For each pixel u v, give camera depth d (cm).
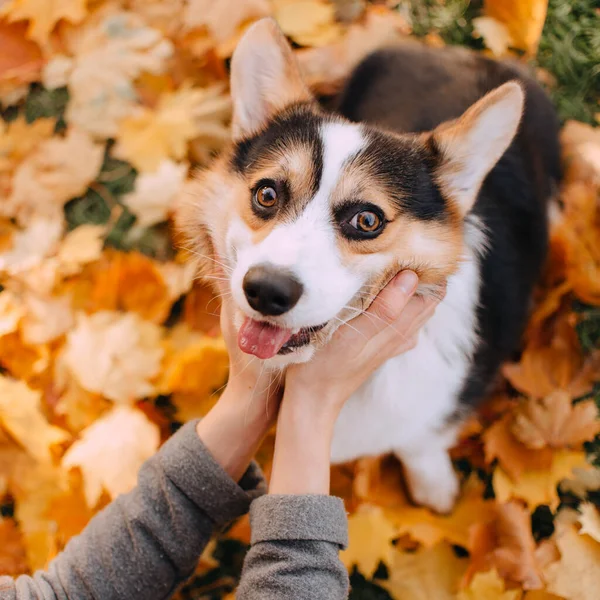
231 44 105
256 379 70
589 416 86
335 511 63
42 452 86
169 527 67
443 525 86
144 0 112
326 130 67
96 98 105
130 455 86
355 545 83
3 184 103
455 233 69
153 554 66
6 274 97
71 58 109
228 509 68
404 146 69
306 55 105
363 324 67
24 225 101
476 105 66
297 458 65
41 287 95
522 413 88
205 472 67
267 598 60
